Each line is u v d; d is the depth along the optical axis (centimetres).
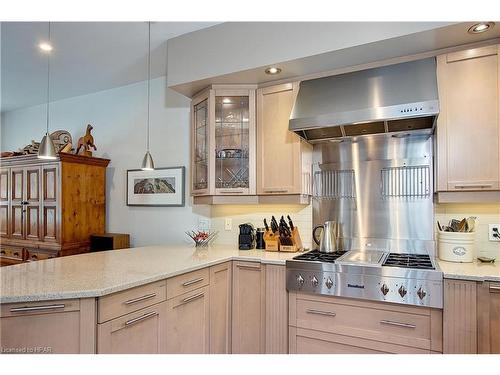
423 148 241
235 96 274
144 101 361
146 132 358
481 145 196
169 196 339
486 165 195
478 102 198
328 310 209
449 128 204
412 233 242
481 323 172
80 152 380
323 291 208
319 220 274
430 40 200
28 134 462
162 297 179
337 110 218
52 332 138
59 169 331
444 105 206
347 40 211
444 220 233
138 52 294
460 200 203
